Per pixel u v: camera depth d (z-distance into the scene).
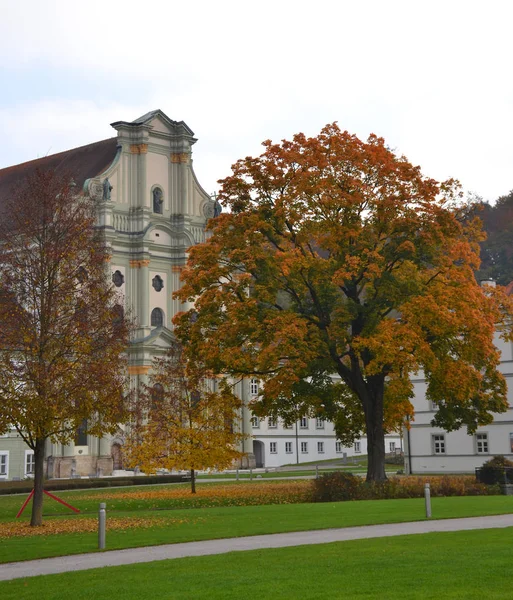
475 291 45.97
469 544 22.19
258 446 101.88
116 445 84.69
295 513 33.50
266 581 17.73
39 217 34.75
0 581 19.55
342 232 45.84
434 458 71.50
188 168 95.06
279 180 47.53
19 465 80.75
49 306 33.75
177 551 23.94
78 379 33.28
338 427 52.12
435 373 45.25
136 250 90.56
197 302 47.53
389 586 16.67
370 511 33.28
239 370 46.69
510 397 68.44
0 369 33.16
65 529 31.77
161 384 57.09
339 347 46.47
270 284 45.88
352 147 47.09
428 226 46.00
